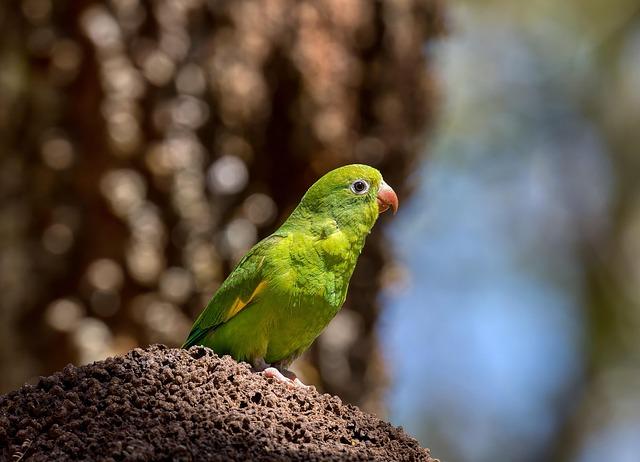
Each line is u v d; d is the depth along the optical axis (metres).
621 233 27.84
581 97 26.89
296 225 9.49
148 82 13.32
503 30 26.83
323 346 14.36
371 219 9.66
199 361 7.64
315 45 13.99
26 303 13.20
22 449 6.72
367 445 7.27
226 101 13.62
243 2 13.72
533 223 28.41
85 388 7.21
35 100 13.27
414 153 15.08
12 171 13.31
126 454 6.48
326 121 14.03
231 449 6.70
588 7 26.66
